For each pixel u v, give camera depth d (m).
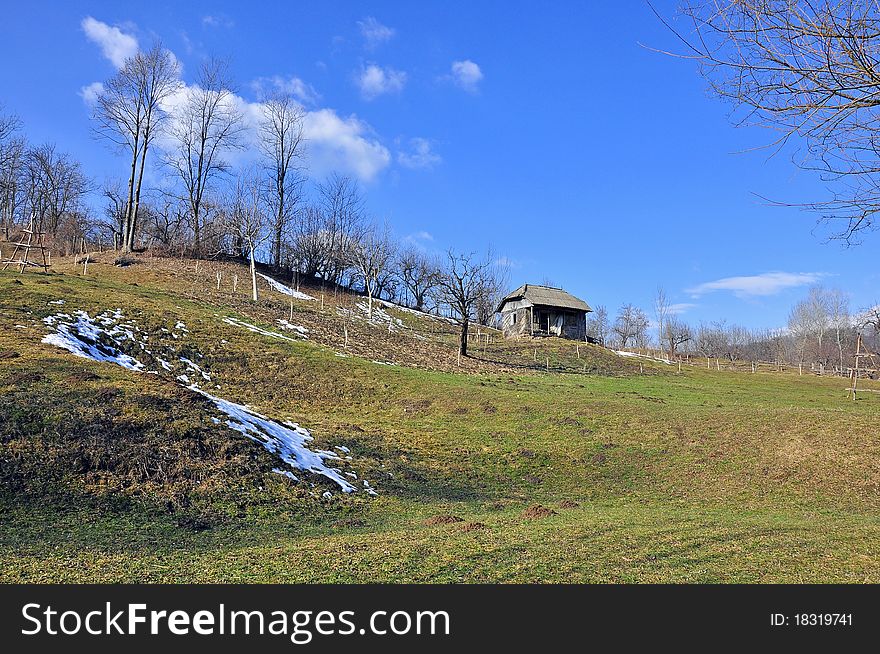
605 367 59.03
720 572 11.37
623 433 30.30
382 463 23.97
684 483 24.52
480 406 34.19
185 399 22.66
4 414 17.84
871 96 6.25
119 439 18.50
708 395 44.03
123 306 38.84
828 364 88.25
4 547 12.15
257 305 54.22
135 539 13.59
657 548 13.09
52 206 85.38
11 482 15.20
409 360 48.03
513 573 11.09
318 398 33.78
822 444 27.30
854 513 20.33
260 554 12.66
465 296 56.38
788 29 6.15
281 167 82.06
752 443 28.23
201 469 18.45
